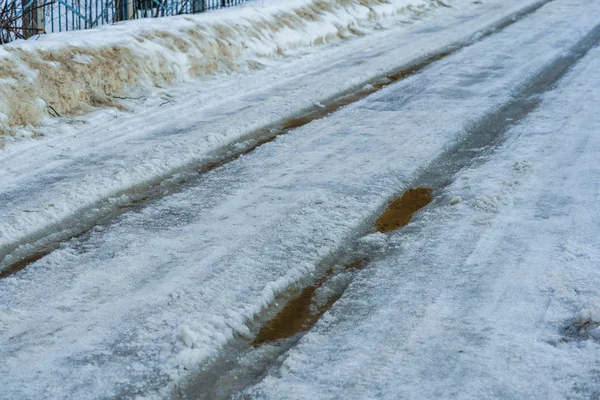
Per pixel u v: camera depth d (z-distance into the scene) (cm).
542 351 365
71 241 512
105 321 403
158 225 539
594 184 600
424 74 1055
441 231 521
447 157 702
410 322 398
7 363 362
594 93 920
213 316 408
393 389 338
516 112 859
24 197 582
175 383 352
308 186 614
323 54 1214
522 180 615
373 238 519
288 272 464
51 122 787
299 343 383
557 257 470
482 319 398
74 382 348
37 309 416
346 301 428
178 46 1019
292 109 873
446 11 1673
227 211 563
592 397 328
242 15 1205
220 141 745
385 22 1512
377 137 756
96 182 614
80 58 871
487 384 339
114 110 848
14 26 964
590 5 1708
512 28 1433
